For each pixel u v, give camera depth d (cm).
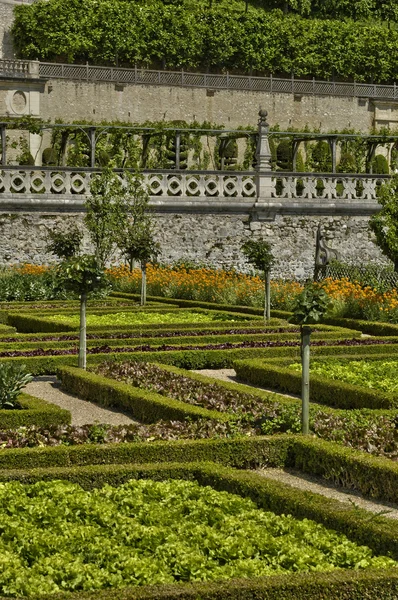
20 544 791
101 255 3244
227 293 2975
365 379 1656
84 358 1742
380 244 3078
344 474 1088
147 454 1104
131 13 5544
